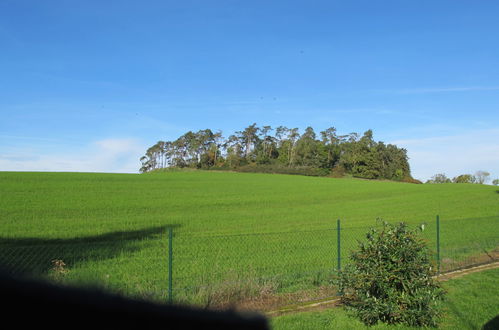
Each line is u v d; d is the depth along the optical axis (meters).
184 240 18.80
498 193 50.44
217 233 21.89
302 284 10.77
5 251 13.70
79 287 1.37
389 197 46.72
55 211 27.59
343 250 16.31
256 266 13.14
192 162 119.44
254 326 2.13
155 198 38.06
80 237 19.45
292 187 55.38
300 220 28.20
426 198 45.62
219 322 1.93
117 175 58.00
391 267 7.62
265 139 119.25
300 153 112.25
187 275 11.73
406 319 7.54
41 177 46.78
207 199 39.50
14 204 29.19
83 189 40.12
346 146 110.19
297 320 7.76
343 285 8.37
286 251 16.06
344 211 34.06
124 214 28.44
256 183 59.12
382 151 106.56
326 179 72.94
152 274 11.70
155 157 133.62
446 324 7.77
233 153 116.81
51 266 10.91
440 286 7.94
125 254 14.78
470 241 18.03
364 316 7.55
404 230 7.99
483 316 8.23
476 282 11.16
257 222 26.78
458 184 66.50
